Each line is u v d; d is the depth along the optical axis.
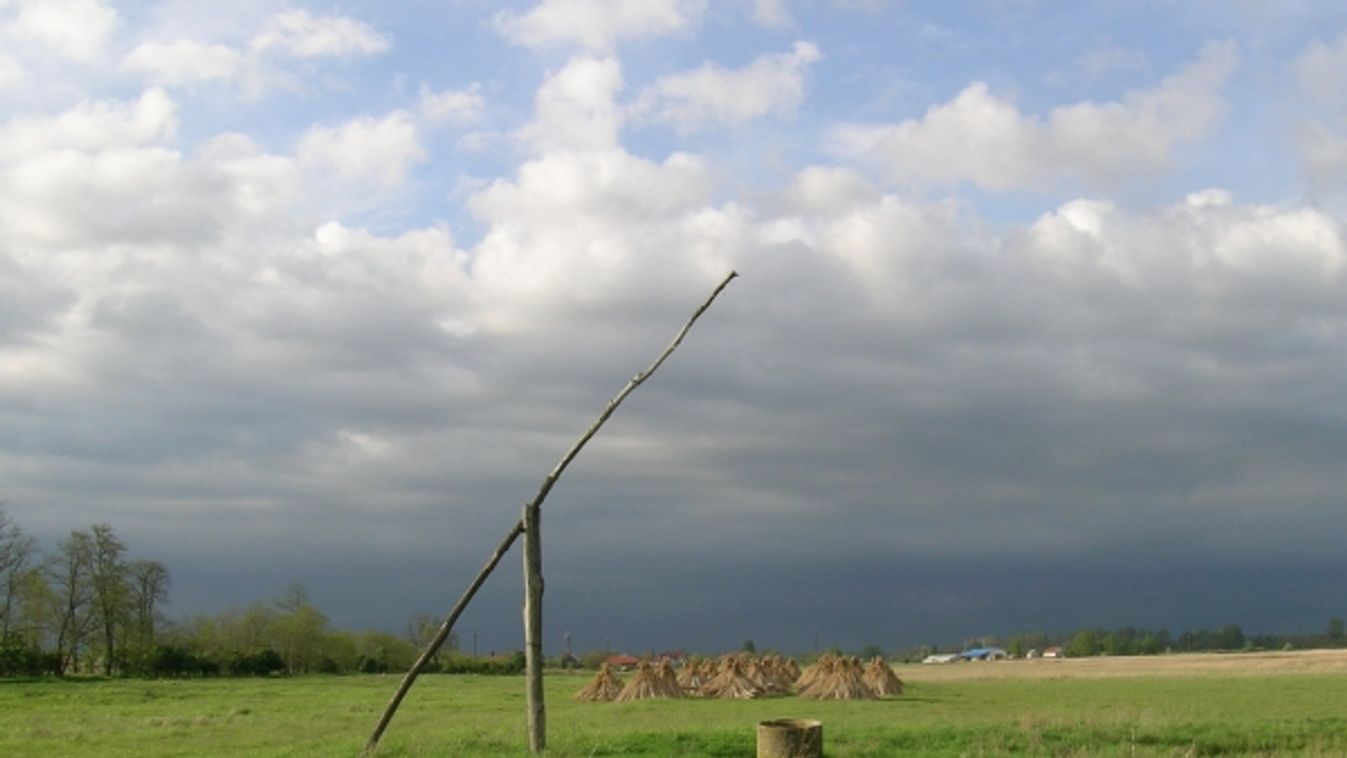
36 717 42.25
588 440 24.08
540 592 23.70
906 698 54.84
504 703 51.81
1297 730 28.94
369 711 45.19
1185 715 34.41
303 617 109.00
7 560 85.19
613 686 59.47
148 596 93.31
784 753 21.53
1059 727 28.55
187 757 26.11
